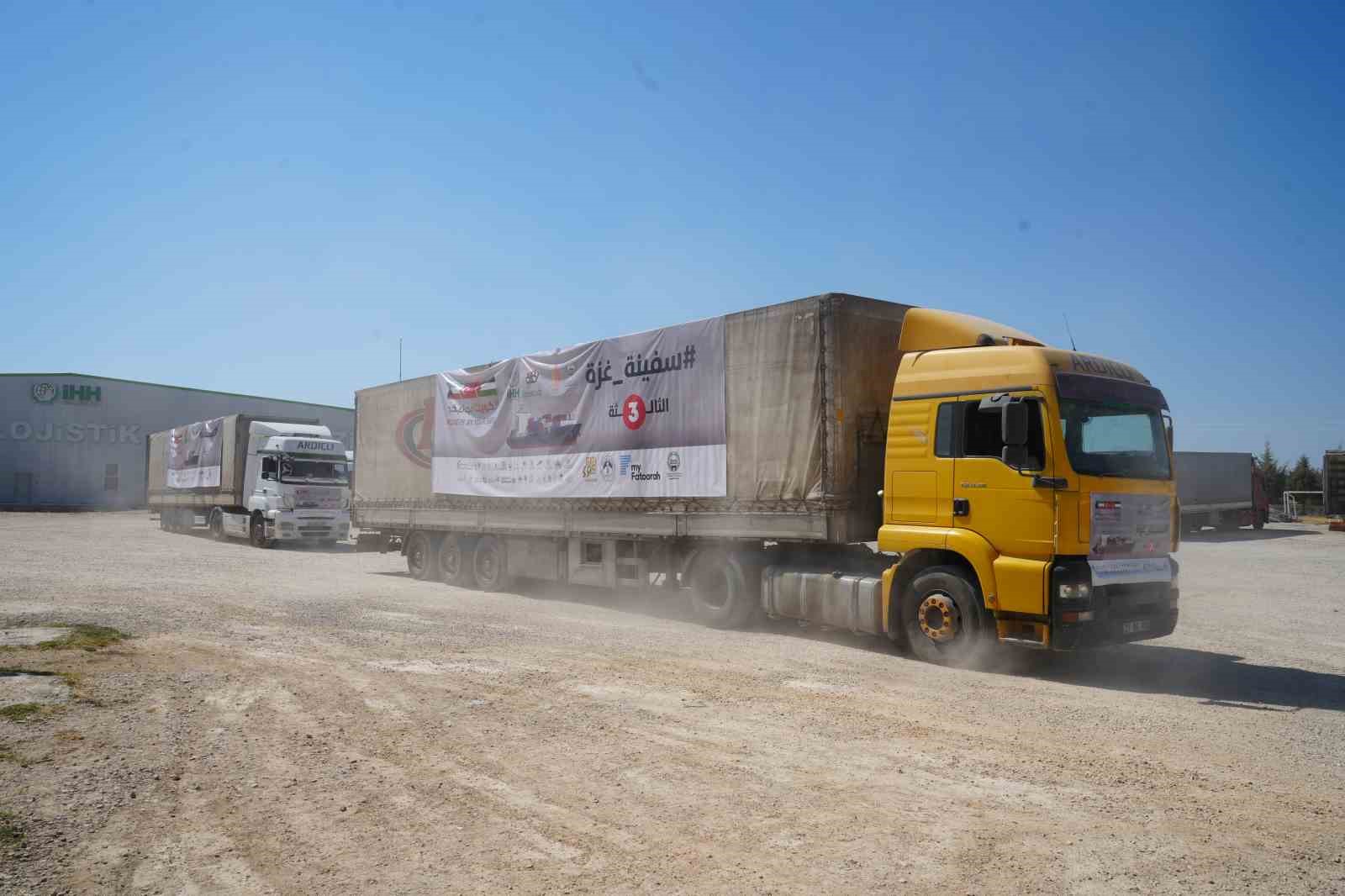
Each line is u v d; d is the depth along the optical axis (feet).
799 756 19.70
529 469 48.93
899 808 16.55
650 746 20.29
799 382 35.01
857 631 33.50
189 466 107.86
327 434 91.97
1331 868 14.02
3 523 124.06
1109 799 17.19
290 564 69.62
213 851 14.26
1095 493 28.27
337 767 18.66
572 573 46.52
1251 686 28.09
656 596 42.39
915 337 33.01
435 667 28.81
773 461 35.86
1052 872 13.73
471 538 54.24
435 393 56.80
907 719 23.11
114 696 23.94
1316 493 170.40
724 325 38.32
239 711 22.95
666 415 40.78
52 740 19.85
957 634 30.04
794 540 35.19
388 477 60.95
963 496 29.96
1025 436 27.94
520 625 38.29
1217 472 115.85
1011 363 29.30
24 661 27.45
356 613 41.29
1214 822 16.02
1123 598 28.76
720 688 26.45
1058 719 23.53
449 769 18.56
